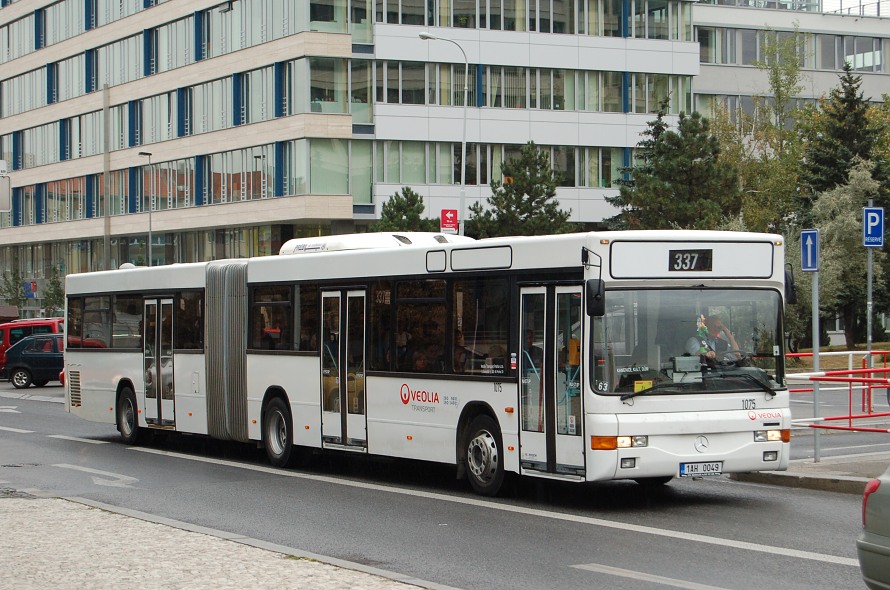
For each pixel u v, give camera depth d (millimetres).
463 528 11898
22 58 79438
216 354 19703
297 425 17719
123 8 68562
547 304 13219
